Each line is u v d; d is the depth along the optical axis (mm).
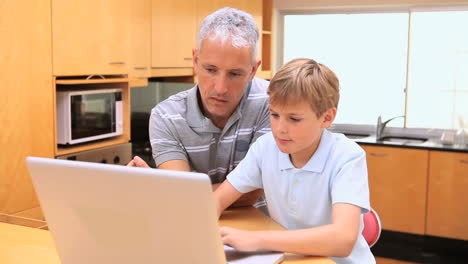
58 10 2520
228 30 1332
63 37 2562
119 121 3074
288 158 1319
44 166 893
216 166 1650
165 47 3512
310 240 1078
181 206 806
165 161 1575
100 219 890
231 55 1330
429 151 4188
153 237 859
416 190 4270
